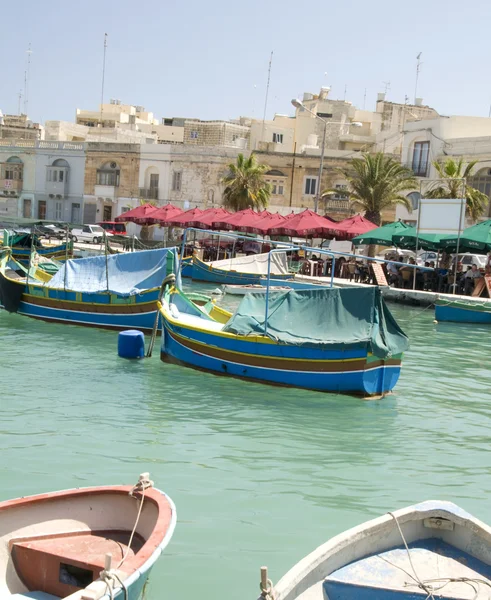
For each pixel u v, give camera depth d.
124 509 7.29
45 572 6.62
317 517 9.23
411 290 33.50
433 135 52.16
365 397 15.27
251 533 8.71
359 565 6.55
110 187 69.06
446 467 11.31
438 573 6.45
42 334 22.11
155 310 21.89
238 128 74.69
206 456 11.35
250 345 16.22
